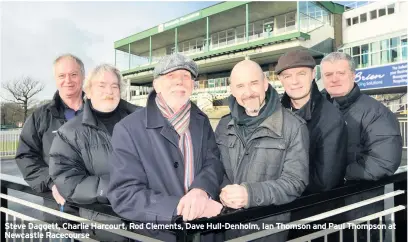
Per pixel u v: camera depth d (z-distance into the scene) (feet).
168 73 4.44
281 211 4.15
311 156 5.43
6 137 29.22
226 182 4.93
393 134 6.15
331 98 7.11
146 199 3.84
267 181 4.28
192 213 3.58
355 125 6.53
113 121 5.72
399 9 30.58
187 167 4.45
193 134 4.65
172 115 4.50
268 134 4.77
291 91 5.92
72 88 6.93
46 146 6.58
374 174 5.93
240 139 5.10
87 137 5.31
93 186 4.71
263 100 5.00
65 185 4.88
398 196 6.17
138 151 4.24
